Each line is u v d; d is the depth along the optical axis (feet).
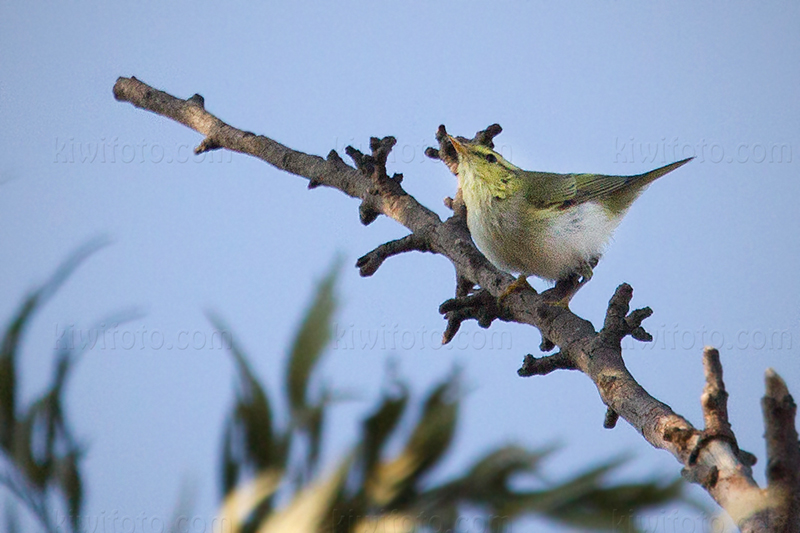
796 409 14.65
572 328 28.73
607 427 25.11
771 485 14.78
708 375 18.89
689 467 18.40
